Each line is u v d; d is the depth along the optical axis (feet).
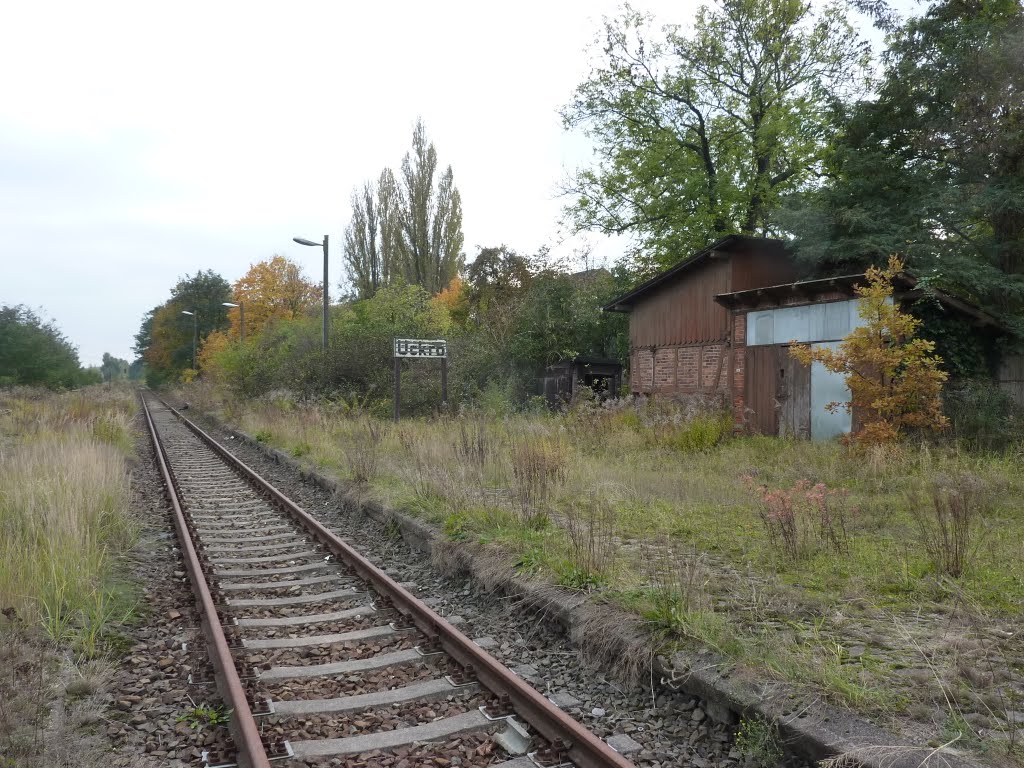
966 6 55.06
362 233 162.20
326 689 16.96
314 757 13.76
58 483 29.78
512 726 14.61
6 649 16.55
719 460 44.80
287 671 17.79
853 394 44.78
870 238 55.57
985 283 50.44
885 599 20.11
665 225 94.02
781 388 56.24
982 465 38.22
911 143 58.29
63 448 43.04
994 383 48.55
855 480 37.37
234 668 16.96
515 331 92.58
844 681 14.16
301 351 100.07
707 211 90.43
